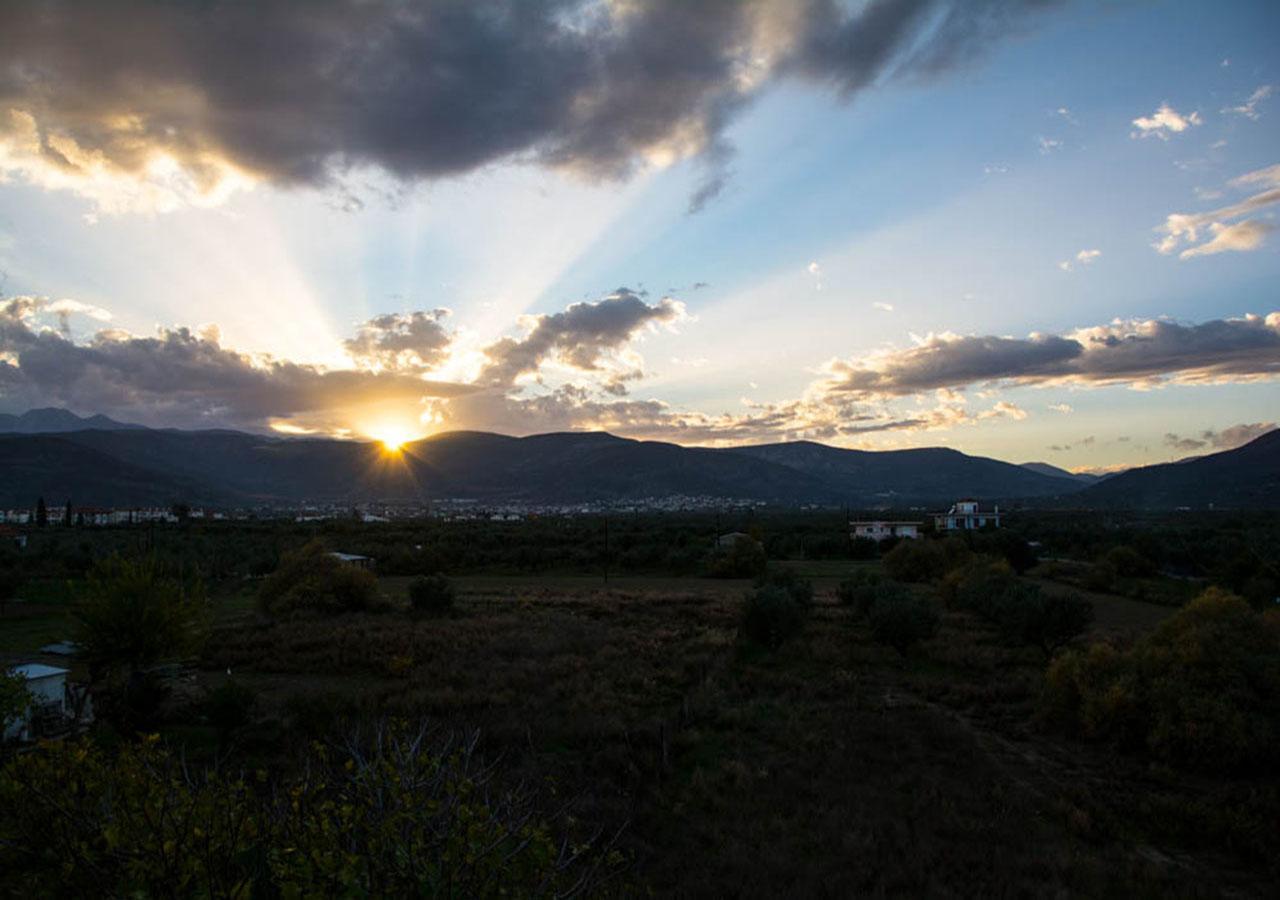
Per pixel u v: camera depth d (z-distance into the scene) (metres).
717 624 41.88
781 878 13.63
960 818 16.42
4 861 5.63
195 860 4.90
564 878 7.15
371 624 40.19
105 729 20.81
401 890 5.07
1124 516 141.75
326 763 6.65
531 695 25.28
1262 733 18.91
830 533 102.50
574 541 89.38
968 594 43.97
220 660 31.95
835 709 25.19
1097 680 22.64
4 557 65.38
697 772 18.86
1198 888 13.34
